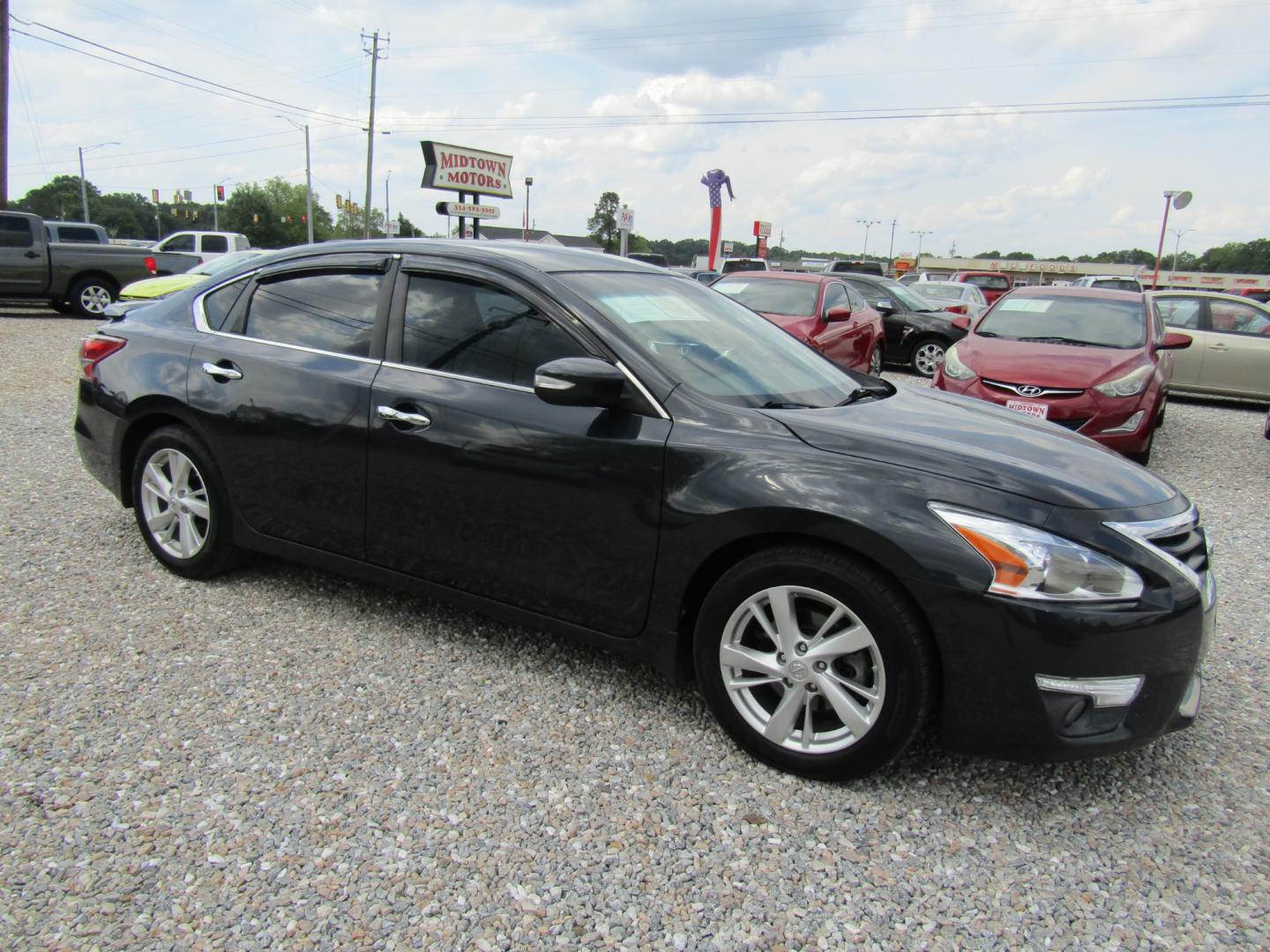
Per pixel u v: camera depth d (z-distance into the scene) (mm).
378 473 3371
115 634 3502
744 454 2750
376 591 4027
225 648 3426
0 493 5242
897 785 2738
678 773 2752
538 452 3021
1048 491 2537
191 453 3883
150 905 2117
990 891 2307
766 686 2840
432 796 2582
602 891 2238
